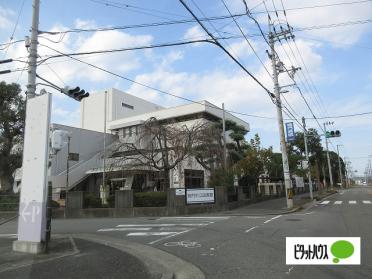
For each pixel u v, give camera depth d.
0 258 9.71
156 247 11.80
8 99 30.17
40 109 11.38
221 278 7.62
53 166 40.12
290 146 59.94
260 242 11.67
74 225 19.45
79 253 10.43
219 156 30.39
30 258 9.70
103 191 28.11
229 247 11.06
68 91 15.26
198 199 26.50
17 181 38.22
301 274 7.67
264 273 7.83
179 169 32.03
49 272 8.02
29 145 11.40
